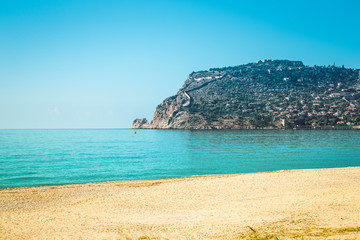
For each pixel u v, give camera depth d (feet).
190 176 117.29
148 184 98.07
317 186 84.64
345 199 59.72
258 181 94.48
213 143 352.49
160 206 66.85
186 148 283.18
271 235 37.65
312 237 34.96
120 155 216.33
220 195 76.43
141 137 586.45
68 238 44.21
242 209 57.98
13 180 115.34
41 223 54.19
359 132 632.38
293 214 49.11
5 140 453.17
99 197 77.97
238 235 39.42
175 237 41.50
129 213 61.11
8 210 66.13
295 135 527.40
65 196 81.87
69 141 434.71
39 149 273.33
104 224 52.03
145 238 42.11
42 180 115.85
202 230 43.65
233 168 148.77
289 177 100.63
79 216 59.31
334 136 487.61
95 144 359.87
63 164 164.04
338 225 40.04
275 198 68.03
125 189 90.63
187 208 63.98
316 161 173.78
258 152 233.96
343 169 122.21
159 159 189.47
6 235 46.62
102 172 136.05
